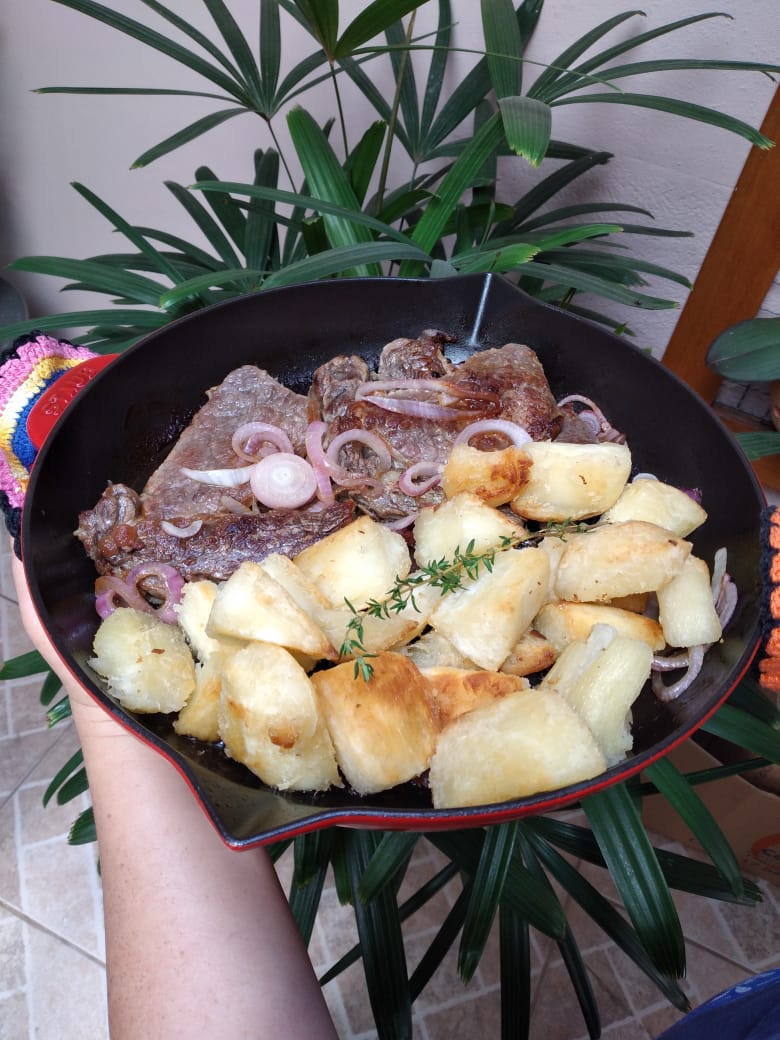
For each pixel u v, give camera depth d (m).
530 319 0.46
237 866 0.28
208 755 0.30
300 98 0.75
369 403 0.44
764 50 0.56
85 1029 0.58
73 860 0.65
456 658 0.34
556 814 0.66
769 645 0.30
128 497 0.39
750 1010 0.28
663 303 0.44
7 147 0.91
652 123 0.63
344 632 0.32
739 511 0.37
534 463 0.38
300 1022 0.25
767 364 0.50
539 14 0.58
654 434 0.43
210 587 0.34
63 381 0.41
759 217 0.62
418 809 0.26
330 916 0.63
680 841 0.64
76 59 0.81
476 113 0.62
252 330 0.45
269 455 0.42
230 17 0.54
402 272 0.52
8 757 0.70
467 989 0.59
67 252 1.01
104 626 0.32
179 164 0.86
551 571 0.36
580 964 0.46
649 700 0.35
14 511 0.38
